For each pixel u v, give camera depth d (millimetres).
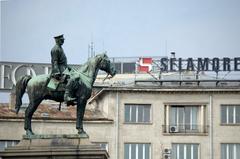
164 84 104812
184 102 102562
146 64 108375
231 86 102750
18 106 48125
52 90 47281
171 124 102438
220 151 101875
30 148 46219
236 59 105250
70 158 46094
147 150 101438
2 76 111750
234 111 102500
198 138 101812
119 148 100750
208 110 102562
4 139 97312
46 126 98188
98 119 100500
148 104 102312
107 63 48344
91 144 46375
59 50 47406
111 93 101938
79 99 47031
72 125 98562
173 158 101500
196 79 104688
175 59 107312
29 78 48156
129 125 101625
